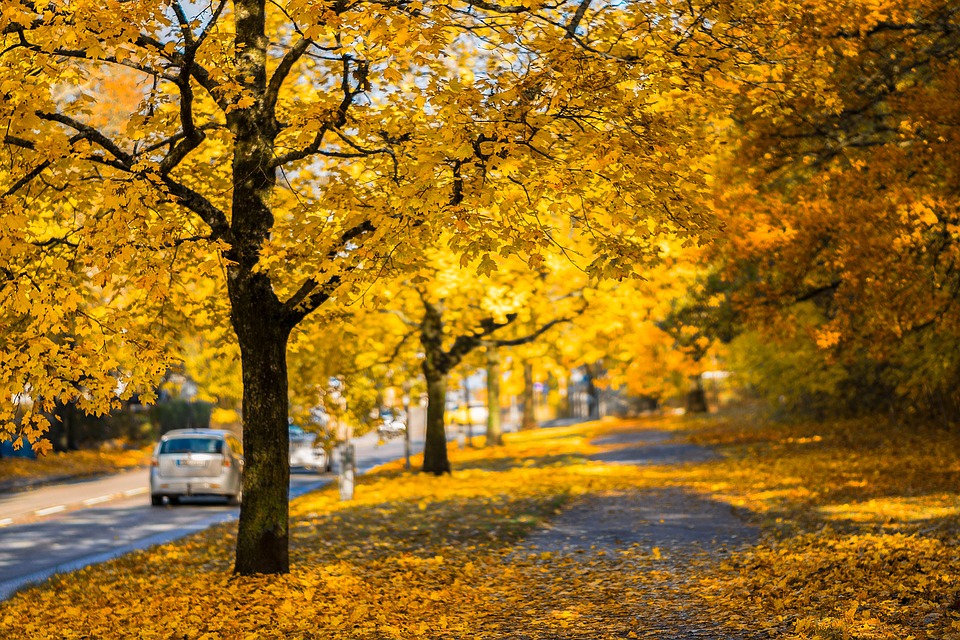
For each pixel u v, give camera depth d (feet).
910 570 31.14
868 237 44.04
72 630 30.12
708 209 30.91
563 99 28.96
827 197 46.55
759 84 34.14
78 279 34.91
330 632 27.61
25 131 27.96
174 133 37.27
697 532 46.85
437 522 51.16
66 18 26.96
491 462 106.32
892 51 43.55
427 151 28.60
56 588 37.96
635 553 41.01
